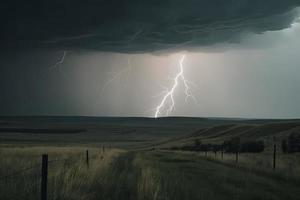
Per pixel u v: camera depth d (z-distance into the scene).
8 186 9.82
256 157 33.81
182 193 12.02
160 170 20.36
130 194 11.23
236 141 57.31
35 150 32.16
